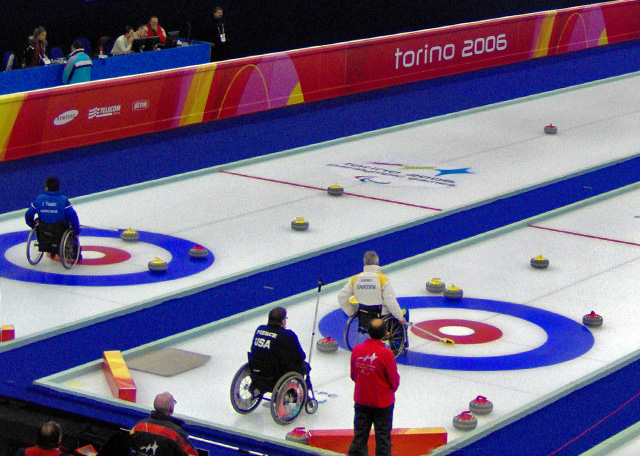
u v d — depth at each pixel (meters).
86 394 24.14
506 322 29.09
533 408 23.34
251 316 29.91
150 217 37.69
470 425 22.27
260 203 39.69
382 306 25.64
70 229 31.92
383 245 35.59
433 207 39.31
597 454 20.42
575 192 42.47
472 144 49.16
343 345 27.45
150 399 24.08
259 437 21.66
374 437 21.25
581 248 36.06
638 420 23.72
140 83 46.94
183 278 31.58
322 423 22.84
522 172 44.31
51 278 31.33
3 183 40.06
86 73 48.59
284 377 22.06
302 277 33.00
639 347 27.34
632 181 44.41
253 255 33.75
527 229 38.31
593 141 49.84
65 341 27.30
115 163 43.69
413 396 24.17
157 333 29.14
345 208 39.16
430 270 33.69
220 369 26.14
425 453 21.30
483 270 33.69
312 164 45.50
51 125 43.72
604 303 30.61
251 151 46.81
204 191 41.19
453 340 27.64
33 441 22.53
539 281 32.62
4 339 26.45
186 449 18.33
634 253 35.50
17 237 35.25
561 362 26.31
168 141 47.25
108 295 30.03
